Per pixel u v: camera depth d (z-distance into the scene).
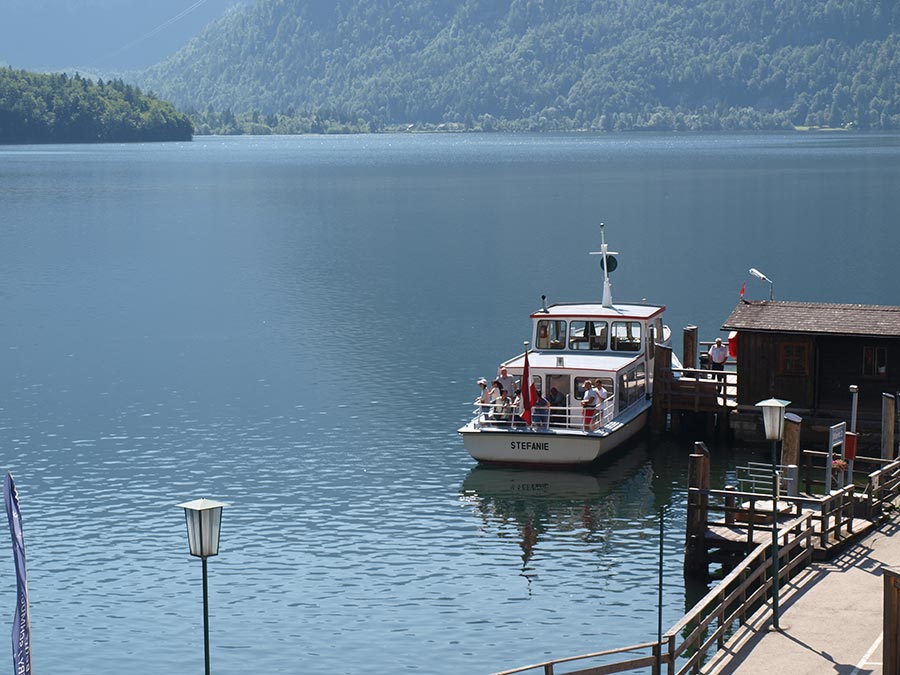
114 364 83.25
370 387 75.50
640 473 58.12
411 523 52.12
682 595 44.19
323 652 40.75
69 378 79.19
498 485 56.78
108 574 47.12
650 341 66.00
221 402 72.31
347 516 53.00
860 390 59.28
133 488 56.97
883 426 53.34
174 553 49.09
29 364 83.62
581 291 112.00
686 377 65.56
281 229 172.25
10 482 27.34
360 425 66.88
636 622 42.34
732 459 59.62
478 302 106.56
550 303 105.56
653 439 63.03
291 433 65.50
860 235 153.00
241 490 56.50
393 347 87.44
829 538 42.62
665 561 47.44
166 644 41.53
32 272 129.12
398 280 120.56
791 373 60.09
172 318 100.75
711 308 101.56
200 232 169.12
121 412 70.31
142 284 119.75
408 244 152.12
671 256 136.12
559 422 59.81
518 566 47.38
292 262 135.75
